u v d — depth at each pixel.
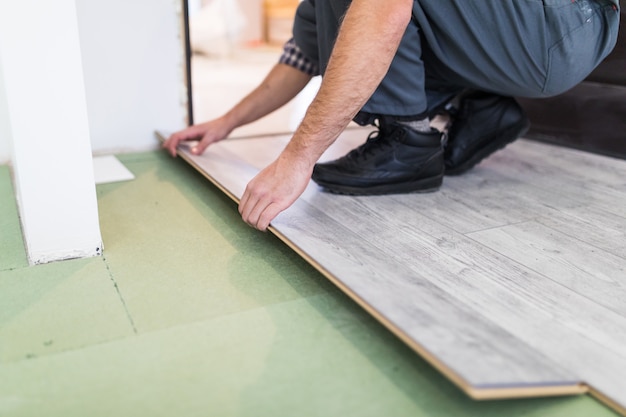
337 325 0.97
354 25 1.09
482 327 0.87
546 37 1.31
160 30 1.97
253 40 5.72
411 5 1.10
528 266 1.13
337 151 1.93
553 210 1.44
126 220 1.40
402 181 1.49
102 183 1.67
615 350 0.87
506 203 1.48
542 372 0.77
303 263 1.19
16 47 1.05
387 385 0.83
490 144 1.67
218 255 1.22
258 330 0.95
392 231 1.26
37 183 1.13
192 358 0.87
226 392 0.80
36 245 1.16
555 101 2.00
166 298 1.04
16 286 1.08
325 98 1.11
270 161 1.79
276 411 0.77
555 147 2.04
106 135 1.99
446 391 0.82
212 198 1.56
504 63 1.35
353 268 1.04
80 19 1.84
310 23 1.61
